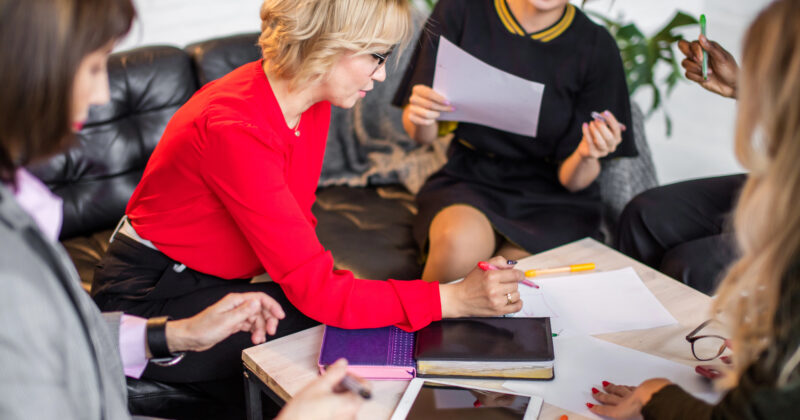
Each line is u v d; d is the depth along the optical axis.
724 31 4.12
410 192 2.42
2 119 0.67
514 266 1.37
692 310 1.28
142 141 2.11
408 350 1.15
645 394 0.96
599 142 1.77
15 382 0.66
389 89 2.49
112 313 1.10
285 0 1.20
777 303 0.74
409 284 1.24
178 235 1.36
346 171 2.51
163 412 1.50
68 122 0.71
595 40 1.95
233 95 1.27
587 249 1.51
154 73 2.10
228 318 1.10
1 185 0.68
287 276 1.22
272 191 1.20
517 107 1.80
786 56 0.71
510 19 1.96
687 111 3.82
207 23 3.79
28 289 0.68
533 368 1.09
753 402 0.76
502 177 2.09
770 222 0.74
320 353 1.15
